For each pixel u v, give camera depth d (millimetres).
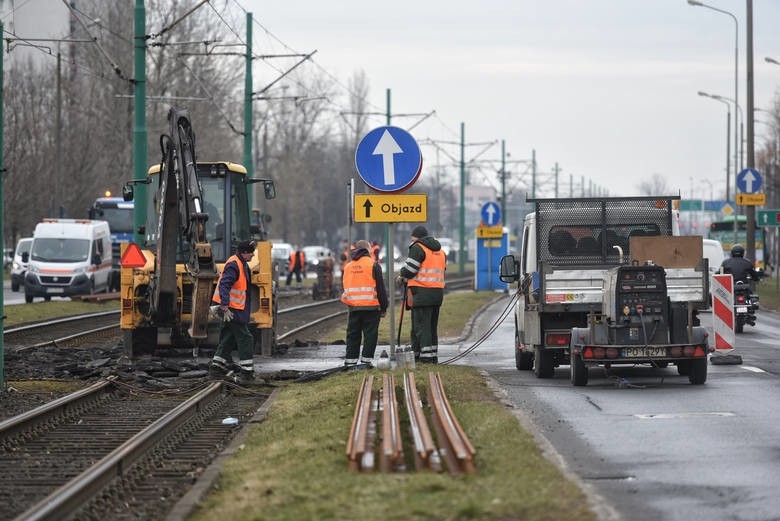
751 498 25062
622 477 27500
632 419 37438
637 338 47531
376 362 53656
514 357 65625
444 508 22812
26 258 146125
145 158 85750
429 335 55188
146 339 66438
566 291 51219
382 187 49000
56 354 65375
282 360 64438
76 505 25562
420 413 33594
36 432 38250
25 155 182625
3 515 25938
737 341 76312
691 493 25625
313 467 27828
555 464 27781
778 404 41156
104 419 42156
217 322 65000
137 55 85812
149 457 32781
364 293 53000
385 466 26562
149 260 66438
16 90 182250
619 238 55188
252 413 42906
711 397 43438
